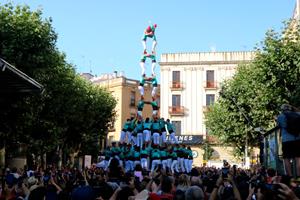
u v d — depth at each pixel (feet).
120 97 225.15
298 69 93.81
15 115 86.74
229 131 149.48
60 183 46.78
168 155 84.79
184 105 205.67
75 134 153.07
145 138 86.53
